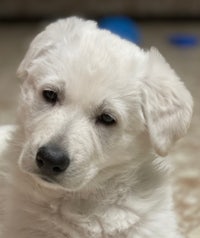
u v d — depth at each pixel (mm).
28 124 667
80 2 2100
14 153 691
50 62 675
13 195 690
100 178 670
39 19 2117
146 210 678
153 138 664
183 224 838
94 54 661
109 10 2131
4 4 2070
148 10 2174
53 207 672
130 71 669
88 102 653
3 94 1341
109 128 663
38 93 671
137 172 686
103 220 671
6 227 689
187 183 940
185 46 1867
